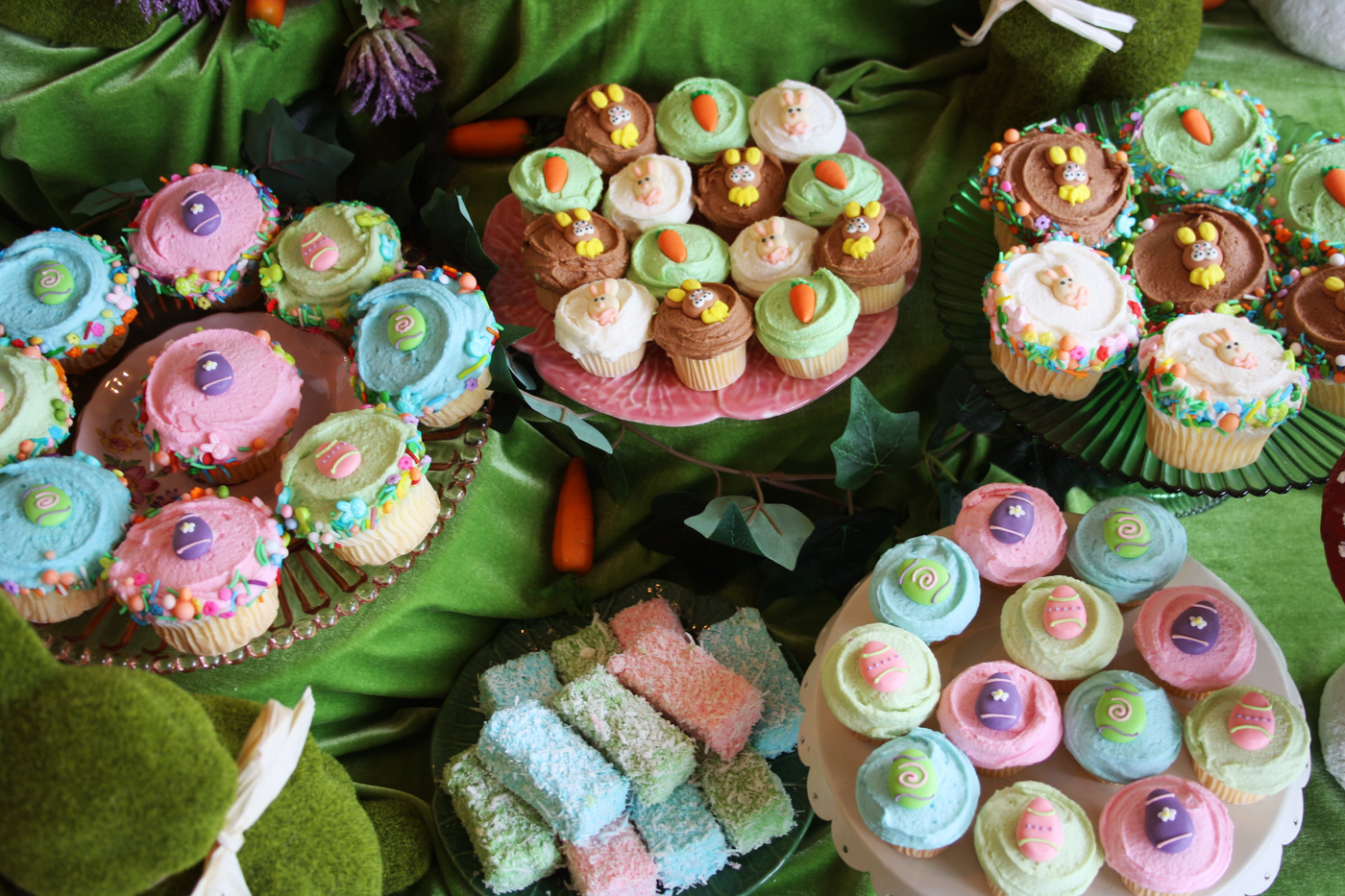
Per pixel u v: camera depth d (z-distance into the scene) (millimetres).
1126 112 870
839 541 821
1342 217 784
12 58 811
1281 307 766
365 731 820
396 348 759
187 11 819
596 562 868
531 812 770
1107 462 748
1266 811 649
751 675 809
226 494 751
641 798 764
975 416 833
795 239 825
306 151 848
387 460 732
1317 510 835
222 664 727
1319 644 798
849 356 814
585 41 880
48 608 718
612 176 867
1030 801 650
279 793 637
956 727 670
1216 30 921
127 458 771
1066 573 725
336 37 864
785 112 855
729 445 841
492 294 855
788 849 763
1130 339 754
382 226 801
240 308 830
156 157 863
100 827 562
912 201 892
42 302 772
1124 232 805
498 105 901
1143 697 665
